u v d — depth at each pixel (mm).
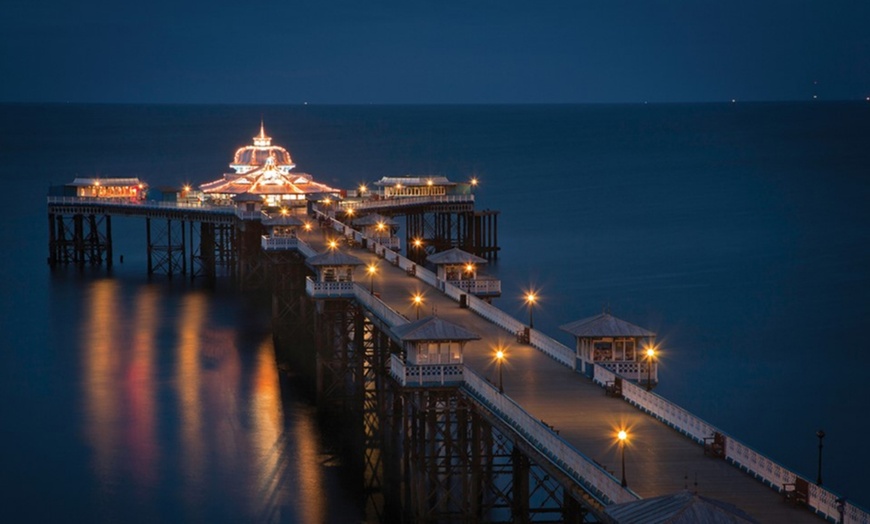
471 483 59188
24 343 102562
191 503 65062
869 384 87562
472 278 87000
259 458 72562
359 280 90875
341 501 65688
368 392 82625
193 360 96500
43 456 72625
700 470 45250
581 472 43656
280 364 95500
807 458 71688
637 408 54594
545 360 64875
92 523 62312
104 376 91250
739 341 101938
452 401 60688
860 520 38219
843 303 118875
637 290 126875
